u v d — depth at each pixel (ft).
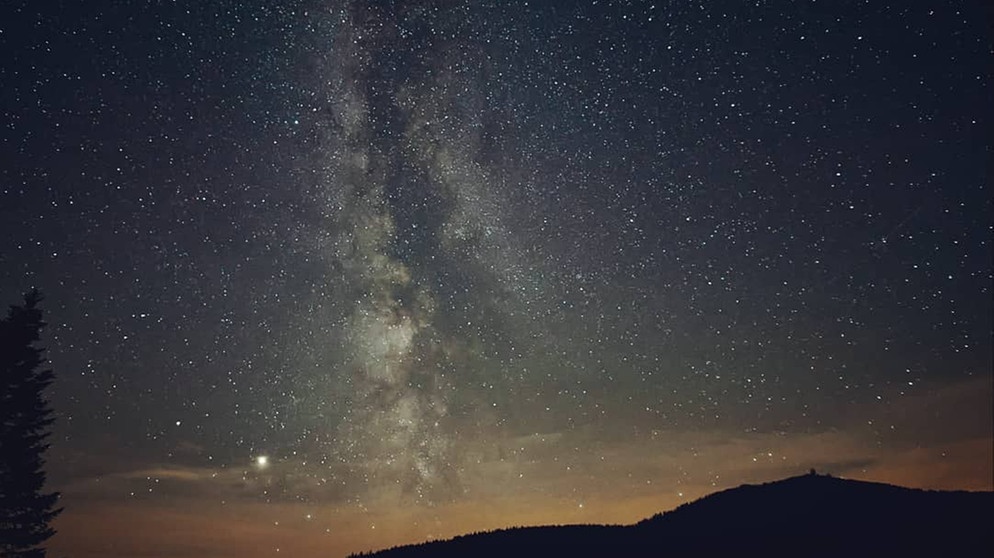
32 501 72.79
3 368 72.69
